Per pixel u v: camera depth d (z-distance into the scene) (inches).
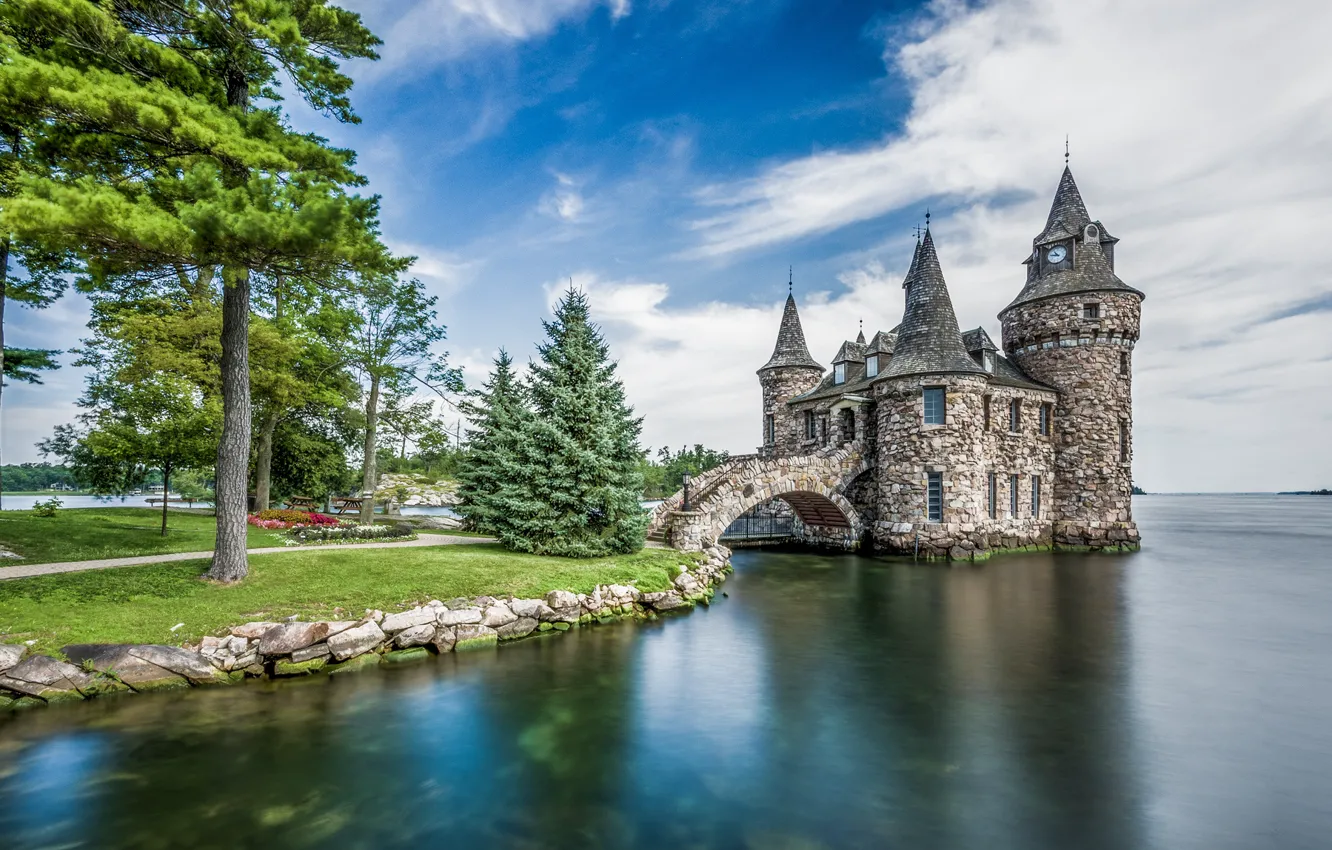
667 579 735.1
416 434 1158.3
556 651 530.6
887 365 1249.4
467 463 1043.3
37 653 381.7
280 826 265.1
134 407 709.3
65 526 754.2
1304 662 514.0
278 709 388.5
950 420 1137.4
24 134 518.3
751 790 303.6
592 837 260.8
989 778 314.5
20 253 614.9
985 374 1162.6
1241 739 361.1
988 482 1252.5
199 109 440.8
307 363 1091.9
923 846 253.9
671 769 326.0
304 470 1450.5
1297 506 6604.3
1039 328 1370.6
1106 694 436.5
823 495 1227.9
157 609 456.4
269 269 494.3
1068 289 1318.9
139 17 490.6
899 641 578.9
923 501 1156.5
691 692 441.4
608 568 714.2
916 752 344.8
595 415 794.2
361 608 503.5
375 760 328.8
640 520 819.4
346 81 561.3
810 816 279.1
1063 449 1337.4
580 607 614.2
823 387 1600.6
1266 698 428.1
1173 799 292.8
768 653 538.9
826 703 421.4
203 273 960.3
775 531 1542.8
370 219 540.4
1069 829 267.3
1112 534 1280.8
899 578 941.2
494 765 327.3
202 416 721.6
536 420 809.5
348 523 1082.7
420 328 1106.7
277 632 444.8
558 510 787.4
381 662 478.3
